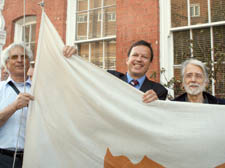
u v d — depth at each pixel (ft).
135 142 6.68
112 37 17.56
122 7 16.58
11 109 6.61
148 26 15.55
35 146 6.63
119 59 16.34
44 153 6.66
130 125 6.70
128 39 16.14
